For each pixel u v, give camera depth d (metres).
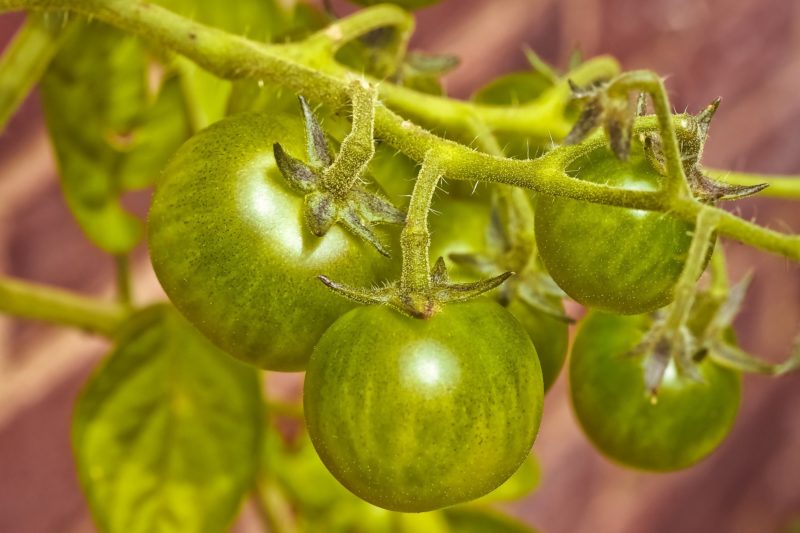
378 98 0.34
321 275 0.32
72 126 0.40
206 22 0.39
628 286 0.33
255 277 0.32
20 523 0.49
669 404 0.37
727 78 0.62
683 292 0.32
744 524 0.67
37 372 0.49
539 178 0.32
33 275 0.49
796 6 0.62
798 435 0.67
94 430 0.39
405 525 0.43
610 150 0.32
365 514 0.43
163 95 0.40
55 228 0.49
